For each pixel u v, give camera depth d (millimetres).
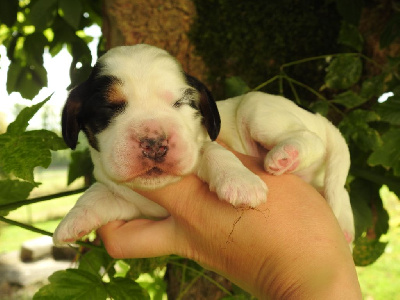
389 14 323
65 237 219
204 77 323
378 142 278
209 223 186
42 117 842
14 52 377
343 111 330
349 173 295
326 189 260
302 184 195
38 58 355
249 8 320
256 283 174
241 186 177
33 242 898
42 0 283
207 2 316
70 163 317
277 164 205
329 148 277
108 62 218
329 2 320
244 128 280
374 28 325
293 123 265
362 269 713
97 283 207
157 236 210
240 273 182
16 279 791
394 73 288
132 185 196
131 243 214
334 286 145
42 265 847
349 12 285
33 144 205
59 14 353
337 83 294
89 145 241
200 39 317
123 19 309
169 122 196
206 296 313
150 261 255
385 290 638
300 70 326
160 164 188
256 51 323
